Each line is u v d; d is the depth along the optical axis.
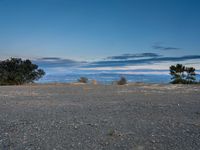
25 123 6.94
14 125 6.73
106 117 7.68
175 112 8.53
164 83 23.33
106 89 17.08
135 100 11.55
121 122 7.03
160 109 9.09
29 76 25.34
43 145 5.21
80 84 22.59
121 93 14.61
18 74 24.61
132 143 5.30
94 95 13.58
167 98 12.30
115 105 10.02
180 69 25.53
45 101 11.21
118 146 5.14
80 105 10.03
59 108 9.33
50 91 15.65
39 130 6.25
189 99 11.93
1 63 24.97
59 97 12.68
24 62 25.75
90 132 6.07
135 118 7.55
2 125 6.75
